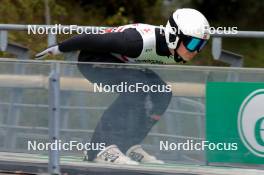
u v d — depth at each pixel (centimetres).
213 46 2348
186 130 1697
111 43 1688
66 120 1719
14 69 1728
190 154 1702
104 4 4619
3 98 1742
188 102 1691
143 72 1694
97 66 1698
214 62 4056
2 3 3750
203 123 1689
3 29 2234
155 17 4941
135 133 1714
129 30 1708
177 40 1709
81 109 1716
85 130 1722
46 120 1723
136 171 1717
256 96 1666
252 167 1678
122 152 1722
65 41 1719
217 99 1678
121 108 1711
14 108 1741
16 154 1752
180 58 1750
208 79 1677
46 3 3659
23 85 1730
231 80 1669
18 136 1745
